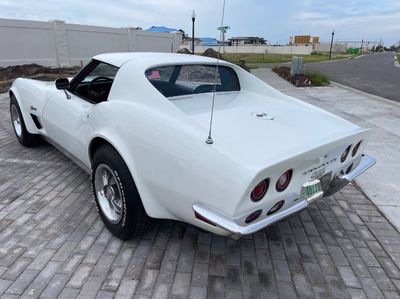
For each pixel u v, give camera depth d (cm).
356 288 228
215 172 194
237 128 229
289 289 226
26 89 421
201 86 307
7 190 346
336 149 242
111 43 2114
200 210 201
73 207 316
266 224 199
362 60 4231
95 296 212
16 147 477
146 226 257
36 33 1675
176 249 261
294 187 218
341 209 332
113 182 266
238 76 345
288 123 253
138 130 234
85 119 290
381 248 272
